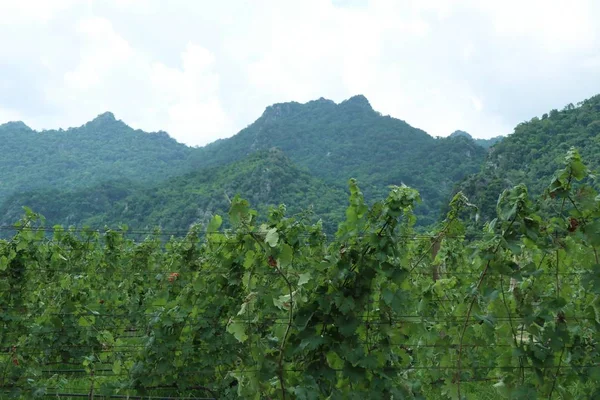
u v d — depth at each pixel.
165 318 6.61
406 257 4.95
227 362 6.45
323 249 5.46
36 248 7.46
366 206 4.71
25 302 7.47
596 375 5.02
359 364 4.68
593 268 5.04
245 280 5.14
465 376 5.53
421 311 5.72
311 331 4.68
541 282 5.20
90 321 7.91
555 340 4.97
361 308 4.78
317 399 4.62
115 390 6.75
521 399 4.95
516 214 4.83
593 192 4.93
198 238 7.63
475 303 5.15
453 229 5.34
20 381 6.57
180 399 6.66
